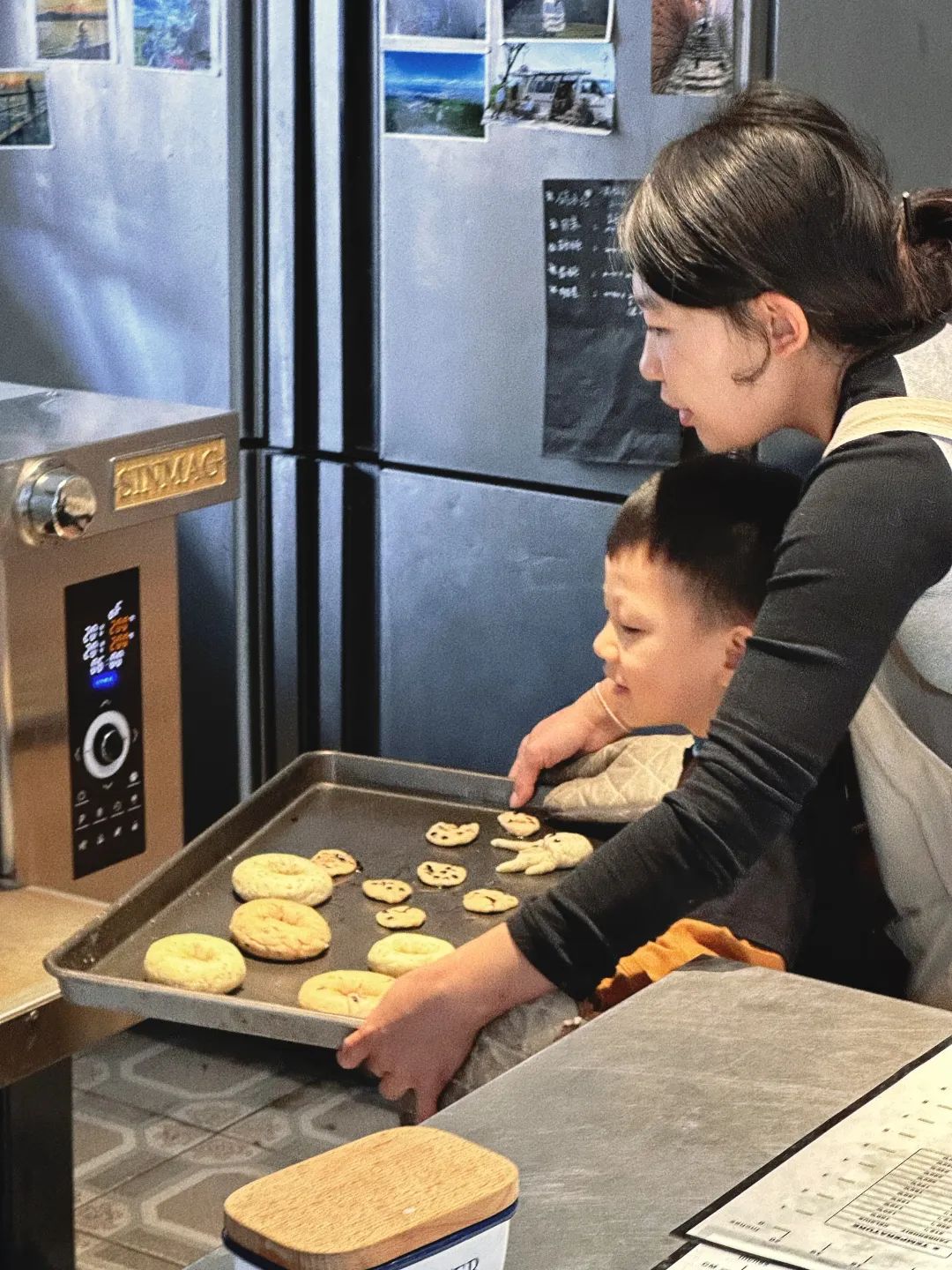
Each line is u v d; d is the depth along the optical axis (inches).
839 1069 33.0
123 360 97.1
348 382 91.0
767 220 43.4
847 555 40.9
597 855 43.2
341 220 88.2
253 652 97.0
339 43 85.6
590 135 81.0
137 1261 84.4
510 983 43.4
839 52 75.6
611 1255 27.1
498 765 91.7
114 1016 57.1
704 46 77.4
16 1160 64.5
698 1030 34.7
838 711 41.0
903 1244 27.3
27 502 57.9
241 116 89.9
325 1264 23.2
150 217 94.1
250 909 55.0
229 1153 95.2
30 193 97.7
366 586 94.0
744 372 45.6
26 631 61.1
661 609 51.8
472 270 86.0
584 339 83.5
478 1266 25.1
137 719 66.6
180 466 64.6
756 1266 26.9
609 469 84.8
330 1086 103.7
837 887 52.4
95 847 65.7
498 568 89.1
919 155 75.3
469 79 83.5
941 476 41.7
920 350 44.8
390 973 52.4
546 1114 31.5
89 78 93.9
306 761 65.5
